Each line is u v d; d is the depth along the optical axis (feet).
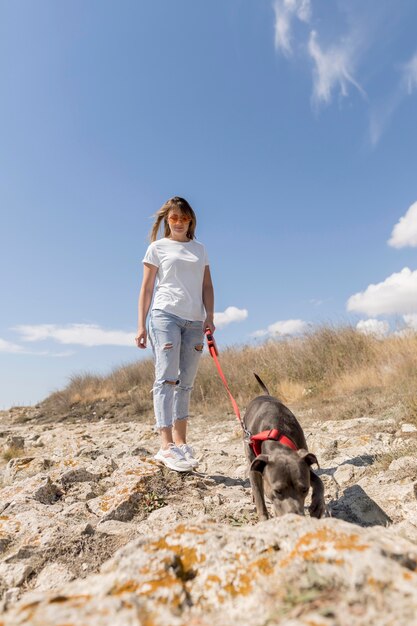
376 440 17.52
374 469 14.16
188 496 13.34
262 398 14.43
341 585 5.02
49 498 14.20
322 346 39.81
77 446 26.35
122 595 5.00
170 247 15.60
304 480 9.94
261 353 43.83
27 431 36.68
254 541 6.05
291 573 5.37
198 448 21.72
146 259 15.65
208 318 16.19
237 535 6.29
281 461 10.20
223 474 16.31
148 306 15.78
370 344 38.58
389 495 11.80
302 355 39.81
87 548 10.10
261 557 5.75
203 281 16.48
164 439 15.05
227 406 35.35
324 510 10.18
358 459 15.53
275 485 9.87
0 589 9.03
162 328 15.07
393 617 4.31
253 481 10.82
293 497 9.73
